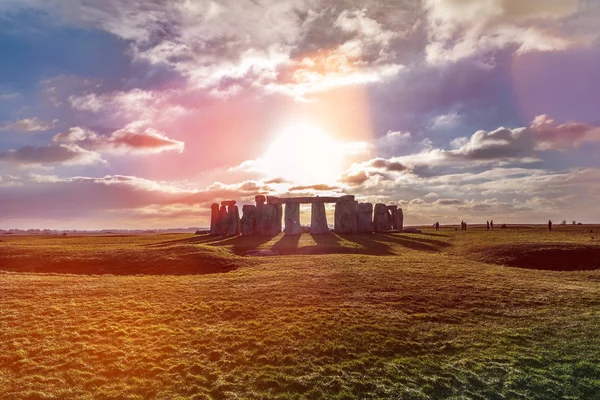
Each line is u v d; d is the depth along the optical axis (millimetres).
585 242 45812
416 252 45219
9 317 20109
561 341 17297
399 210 73500
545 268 37062
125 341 17250
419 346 16969
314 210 63344
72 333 18031
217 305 22125
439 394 13828
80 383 13984
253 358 15859
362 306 21828
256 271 33156
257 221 62969
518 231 72688
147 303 22797
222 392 13586
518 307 21828
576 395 13773
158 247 48375
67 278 31688
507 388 14125
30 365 15086
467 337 17797
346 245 48656
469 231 73250
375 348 16688
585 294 24188
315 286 26172
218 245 50500
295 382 14227
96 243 60500
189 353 16203
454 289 25234
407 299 23188
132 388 13742
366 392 13820
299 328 18469
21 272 36438
